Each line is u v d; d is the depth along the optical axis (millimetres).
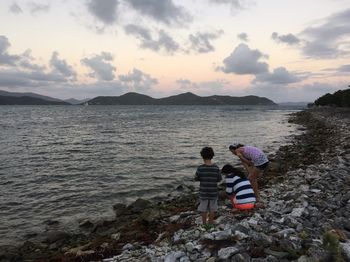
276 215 9484
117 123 74562
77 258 8930
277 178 17094
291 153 26891
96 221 13359
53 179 20594
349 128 43312
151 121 81812
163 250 8102
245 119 91375
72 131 54188
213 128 59594
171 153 30656
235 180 9781
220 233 7914
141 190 18016
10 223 13328
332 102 118875
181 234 9125
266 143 37469
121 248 9406
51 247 10789
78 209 14969
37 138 43719
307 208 9633
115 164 25391
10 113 137500
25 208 15125
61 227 12844
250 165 11055
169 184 19297
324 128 49281
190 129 57438
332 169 16516
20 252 10438
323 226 8023
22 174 22000
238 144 11391
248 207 9477
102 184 19344
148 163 25797
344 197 10688
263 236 7371
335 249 5973
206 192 8945
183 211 12992
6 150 32875
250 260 6383
